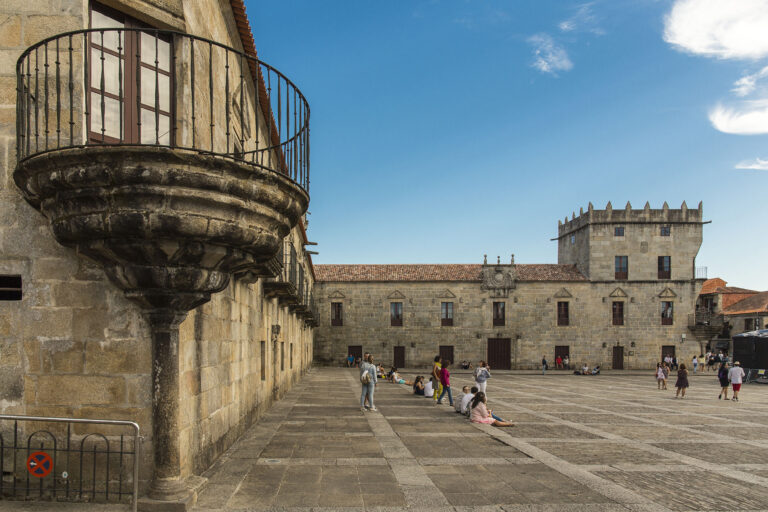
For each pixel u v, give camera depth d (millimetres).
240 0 9031
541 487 7277
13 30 6297
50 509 5805
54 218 5660
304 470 8039
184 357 6777
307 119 6977
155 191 5227
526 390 24484
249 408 11688
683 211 44375
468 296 43812
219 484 7113
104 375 6180
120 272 5812
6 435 6188
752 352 32156
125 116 6637
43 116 6238
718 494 7117
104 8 6625
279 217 6406
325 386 24234
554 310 43625
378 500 6578
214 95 8641
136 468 5656
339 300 43938
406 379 32531
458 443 10398
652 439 11312
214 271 6211
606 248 44312
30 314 6223
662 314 43875
